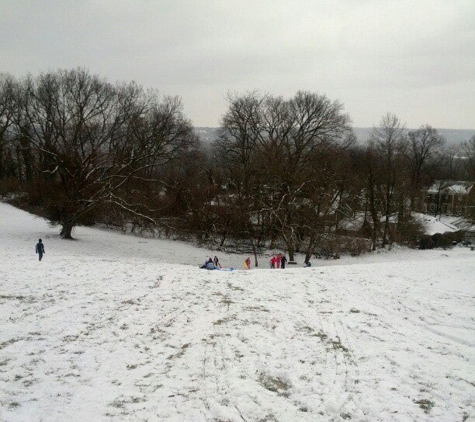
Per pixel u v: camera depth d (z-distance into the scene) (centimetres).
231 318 1170
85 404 710
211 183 4800
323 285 1588
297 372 848
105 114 4003
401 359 911
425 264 2142
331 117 5441
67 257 2148
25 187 5516
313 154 4484
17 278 1473
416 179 8075
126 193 4141
